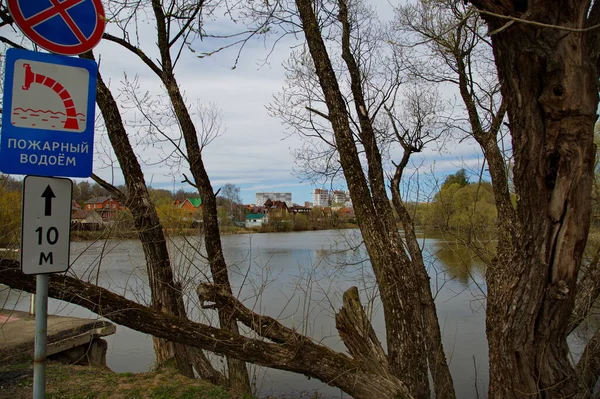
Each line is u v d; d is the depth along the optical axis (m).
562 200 2.51
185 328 3.40
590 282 3.78
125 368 7.50
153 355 8.12
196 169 5.64
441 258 7.28
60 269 2.20
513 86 2.54
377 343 4.11
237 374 5.20
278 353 3.53
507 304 2.83
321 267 7.57
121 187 6.00
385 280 4.33
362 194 4.41
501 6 2.33
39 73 2.19
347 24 5.76
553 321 2.73
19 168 2.12
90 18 2.36
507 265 2.90
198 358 5.21
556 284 2.62
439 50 6.72
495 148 5.29
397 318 4.27
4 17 3.80
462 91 6.28
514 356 2.82
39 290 2.14
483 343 8.67
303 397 6.68
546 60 2.38
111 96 4.99
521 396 2.81
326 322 7.45
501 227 4.70
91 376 4.75
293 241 20.75
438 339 5.68
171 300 5.06
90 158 2.30
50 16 2.24
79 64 2.29
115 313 3.24
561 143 2.46
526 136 2.55
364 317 4.18
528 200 2.64
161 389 4.32
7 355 5.22
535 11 2.27
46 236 2.17
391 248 4.50
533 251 2.66
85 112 2.29
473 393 7.09
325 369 3.58
